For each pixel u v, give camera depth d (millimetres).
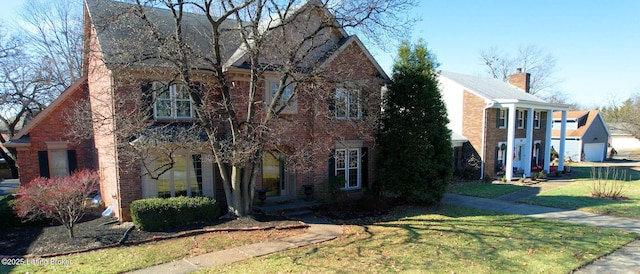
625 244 10047
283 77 11727
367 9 11789
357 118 16141
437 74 15820
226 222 11953
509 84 33594
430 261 8602
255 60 11656
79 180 11625
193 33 14664
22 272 7984
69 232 10688
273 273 7898
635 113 45969
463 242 10180
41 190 10344
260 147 11773
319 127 15086
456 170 25250
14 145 14750
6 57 24141
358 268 8156
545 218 13414
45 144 15477
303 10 11734
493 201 17031
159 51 10695
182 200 11891
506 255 9039
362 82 13336
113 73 10820
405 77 15305
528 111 25062
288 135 14414
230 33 14969
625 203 16375
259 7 11156
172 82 11320
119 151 11586
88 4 13359
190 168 13359
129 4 10969
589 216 13789
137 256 9008
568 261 8617
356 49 15680
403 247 9727
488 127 24703
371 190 16641
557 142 40188
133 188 12258
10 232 11023
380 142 16203
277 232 11250
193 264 8508
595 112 40656
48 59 26266
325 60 14367
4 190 22281
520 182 23469
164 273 7949
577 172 29125
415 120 15133
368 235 11000
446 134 15727
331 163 15734
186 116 13391
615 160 40812
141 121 10586
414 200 15617
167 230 11062
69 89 15781
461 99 25703
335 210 14289
